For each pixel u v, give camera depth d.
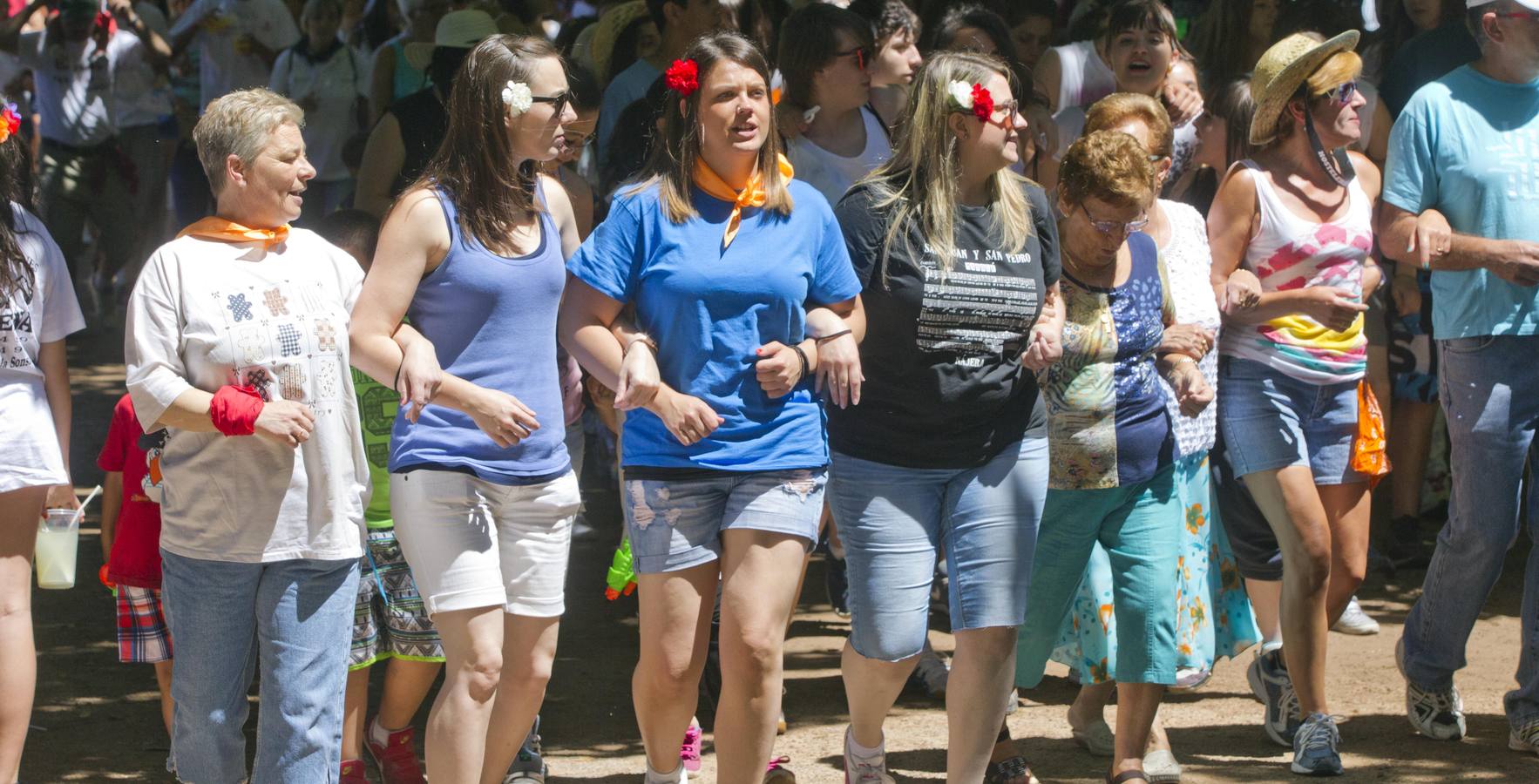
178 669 15.44
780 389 15.36
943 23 24.88
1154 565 18.03
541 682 16.48
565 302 15.93
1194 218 19.69
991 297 16.25
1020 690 23.47
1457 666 20.69
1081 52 29.20
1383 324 28.14
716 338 15.45
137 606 19.12
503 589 15.85
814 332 15.77
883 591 16.67
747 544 15.48
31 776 19.45
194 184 47.69
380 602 18.52
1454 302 20.08
